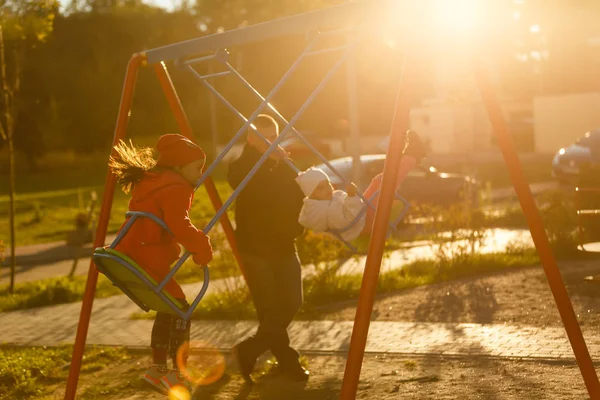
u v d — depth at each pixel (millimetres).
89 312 6715
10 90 15094
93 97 65562
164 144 5504
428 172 6898
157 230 5379
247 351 7074
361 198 6648
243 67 55938
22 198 40188
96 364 8328
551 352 7754
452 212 14570
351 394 5004
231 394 6992
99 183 50562
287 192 7086
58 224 29281
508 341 8258
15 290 15062
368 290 5039
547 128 50000
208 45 6758
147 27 68125
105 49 66500
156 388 5824
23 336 10086
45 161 66812
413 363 7586
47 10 15188
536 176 37250
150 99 66062
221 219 8180
